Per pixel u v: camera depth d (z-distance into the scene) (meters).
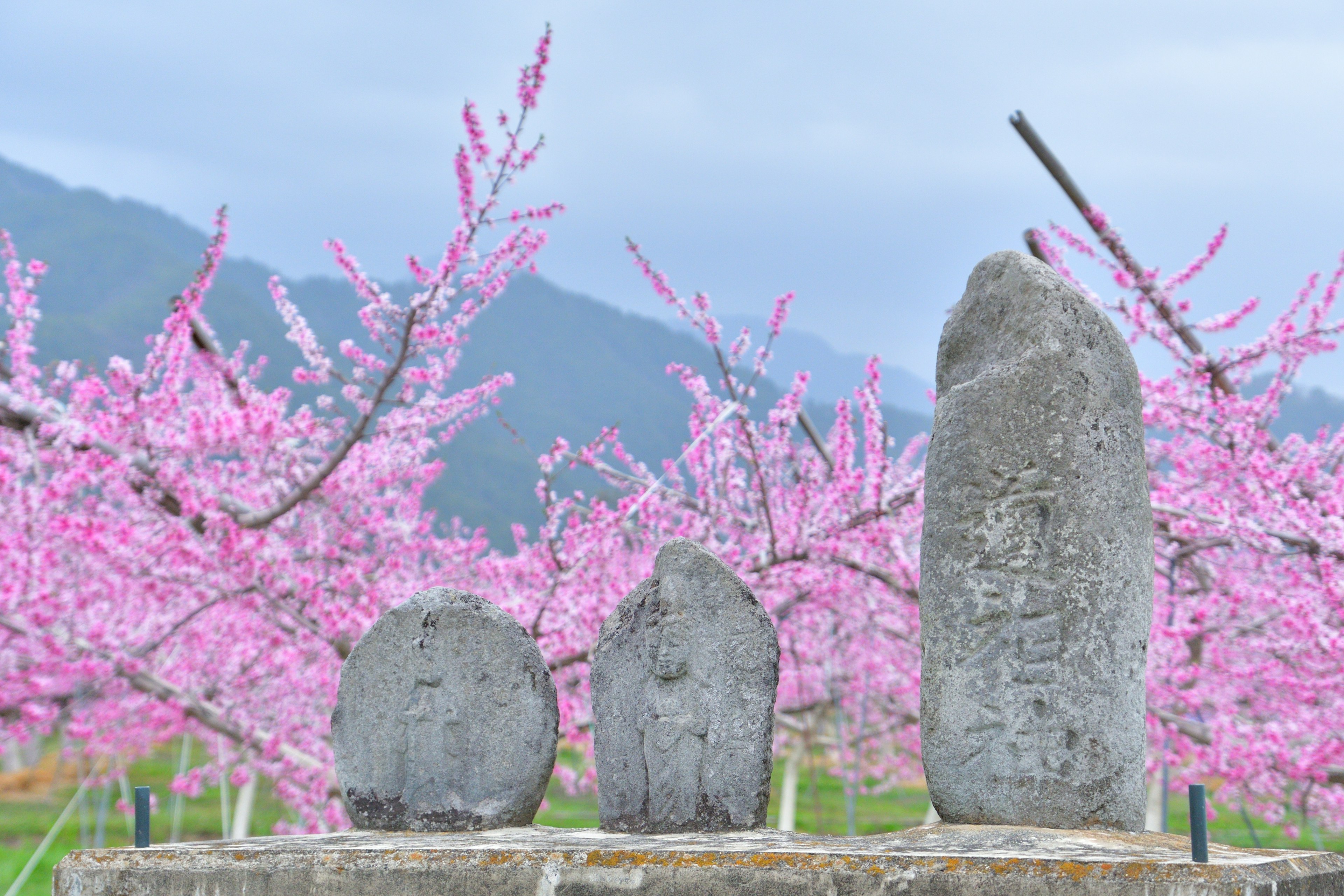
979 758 4.79
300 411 7.92
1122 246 8.04
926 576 5.01
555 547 8.13
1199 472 7.77
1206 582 8.47
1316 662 7.54
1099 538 4.80
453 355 7.92
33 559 7.32
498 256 7.44
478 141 7.14
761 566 8.34
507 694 5.62
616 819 5.30
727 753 5.20
